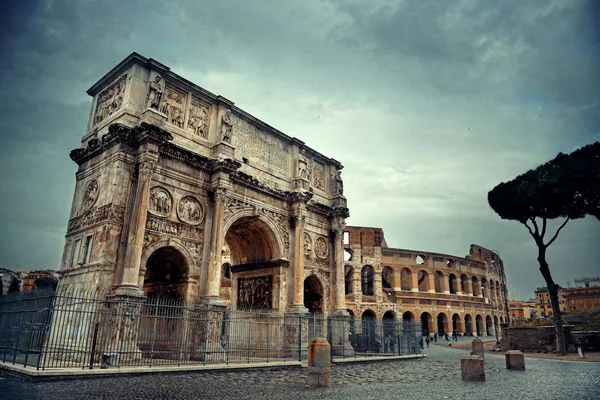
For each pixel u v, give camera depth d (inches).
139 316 975.0
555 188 1557.6
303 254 1621.6
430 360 1493.6
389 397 624.4
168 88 1333.7
